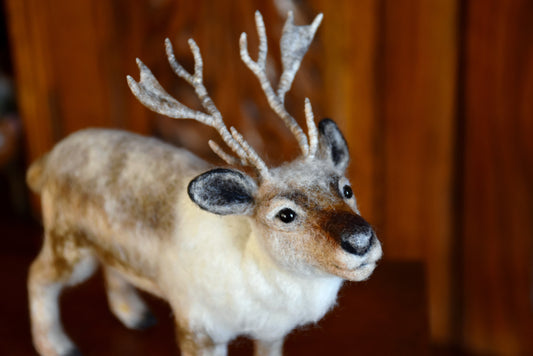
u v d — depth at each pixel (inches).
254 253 30.8
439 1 48.8
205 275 31.4
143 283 35.0
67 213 35.8
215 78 53.0
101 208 34.2
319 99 52.4
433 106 51.7
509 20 47.6
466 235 54.9
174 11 52.0
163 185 33.0
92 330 44.2
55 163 36.5
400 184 54.6
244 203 28.8
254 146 53.8
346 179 30.0
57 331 40.3
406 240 56.5
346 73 51.4
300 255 27.8
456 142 52.7
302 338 43.4
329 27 50.3
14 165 62.4
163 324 44.6
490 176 52.1
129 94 55.5
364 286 48.8
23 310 46.6
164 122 55.6
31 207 63.6
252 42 51.3
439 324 58.5
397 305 46.4
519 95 49.0
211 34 51.9
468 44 49.3
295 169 29.1
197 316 32.4
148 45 53.5
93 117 56.7
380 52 50.8
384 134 53.1
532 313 54.9
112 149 35.1
